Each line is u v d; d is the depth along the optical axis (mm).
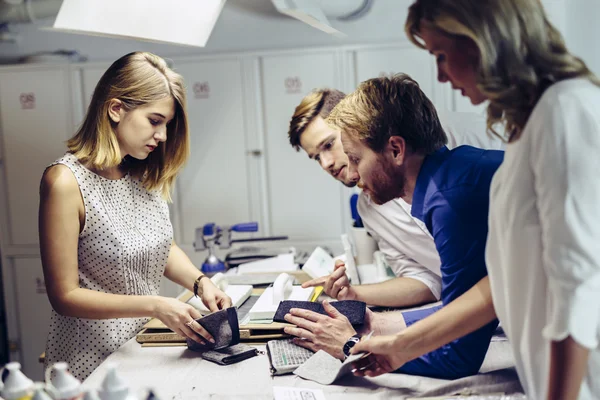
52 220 1505
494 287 1055
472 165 1213
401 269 1928
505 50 924
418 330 1124
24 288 3490
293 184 3441
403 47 3297
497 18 917
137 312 1473
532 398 1024
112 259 1619
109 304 1487
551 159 879
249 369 1344
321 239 3457
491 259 1053
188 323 1433
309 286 1771
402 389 1211
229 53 3379
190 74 3414
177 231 3518
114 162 1581
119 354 1471
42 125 3430
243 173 3457
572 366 881
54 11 3605
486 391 1162
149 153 1747
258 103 3418
